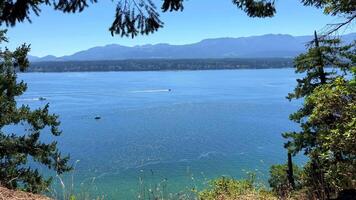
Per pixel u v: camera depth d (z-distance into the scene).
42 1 4.81
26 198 6.42
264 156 61.28
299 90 23.89
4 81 18.00
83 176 48.81
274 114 112.62
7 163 17.12
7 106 18.22
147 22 5.31
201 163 57.59
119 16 5.26
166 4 5.18
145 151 67.06
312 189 8.87
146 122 101.38
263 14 7.07
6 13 4.70
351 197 7.44
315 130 22.20
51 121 19.55
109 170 53.41
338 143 8.03
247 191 9.92
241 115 111.50
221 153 64.25
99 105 143.62
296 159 50.94
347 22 10.86
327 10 10.05
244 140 75.00
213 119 104.88
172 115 114.25
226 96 173.62
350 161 8.12
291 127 89.19
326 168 9.32
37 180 15.73
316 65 22.98
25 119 18.92
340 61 22.06
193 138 78.38
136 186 43.34
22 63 18.97
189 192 11.77
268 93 186.38
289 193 9.12
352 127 7.62
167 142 74.88
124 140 77.81
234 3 7.09
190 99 162.12
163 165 56.56
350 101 8.44
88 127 94.81
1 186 7.02
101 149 69.56
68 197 7.40
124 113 119.56
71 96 183.62
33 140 18.73
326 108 8.80
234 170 52.91
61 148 70.81
